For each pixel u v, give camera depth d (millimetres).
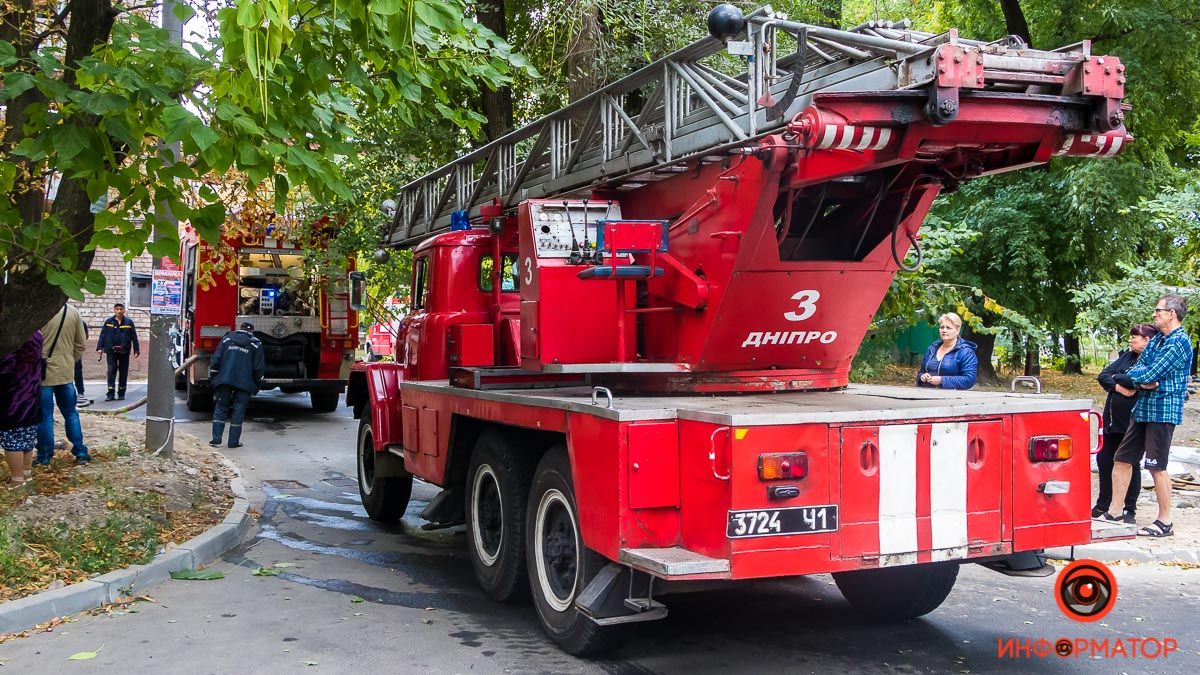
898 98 4410
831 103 4441
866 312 5887
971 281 17766
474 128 7281
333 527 8547
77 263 6234
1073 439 4957
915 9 22203
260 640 5273
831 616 5895
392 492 8508
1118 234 17234
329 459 12422
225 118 5125
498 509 6152
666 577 4078
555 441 5641
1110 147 4723
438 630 5527
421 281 8602
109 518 7125
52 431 9016
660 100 6176
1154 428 7785
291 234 15102
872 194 5512
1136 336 8195
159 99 5141
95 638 5270
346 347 17094
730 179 5301
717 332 5566
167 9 7820
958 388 7328
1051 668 4922
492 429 6254
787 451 4270
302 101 5781
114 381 18734
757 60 5188
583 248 5859
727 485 4184
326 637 5352
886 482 4461
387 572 6914
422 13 4898
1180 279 13250
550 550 5406
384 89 6371
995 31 19188
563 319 5801
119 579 6090
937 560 4566
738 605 6141
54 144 5176
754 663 5000
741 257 5281
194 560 6941
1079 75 4539
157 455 10039
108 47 5820
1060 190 17688
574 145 7211
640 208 6523
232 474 10328
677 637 5457
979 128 4535
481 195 8688
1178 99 17844
